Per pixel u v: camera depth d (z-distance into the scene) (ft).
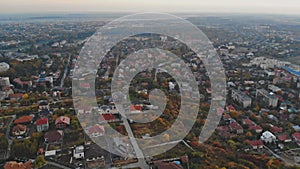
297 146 346.74
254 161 303.27
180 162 292.20
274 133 373.81
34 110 434.30
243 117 419.33
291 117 433.89
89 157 297.12
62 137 341.41
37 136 337.93
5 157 308.19
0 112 423.64
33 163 291.79
